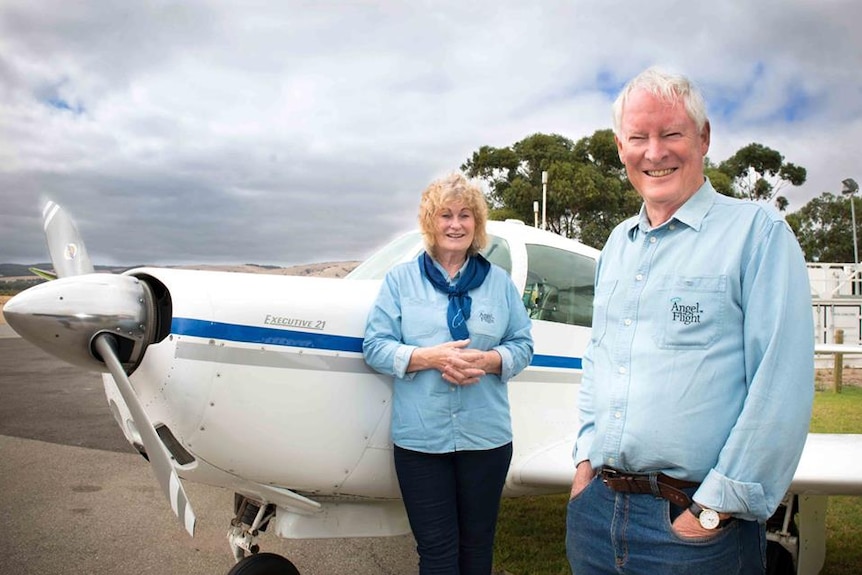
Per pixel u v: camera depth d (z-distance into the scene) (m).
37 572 3.28
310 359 2.21
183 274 2.20
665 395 1.42
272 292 2.22
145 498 4.50
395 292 2.19
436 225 2.13
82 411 7.64
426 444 2.08
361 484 2.35
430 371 2.09
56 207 2.94
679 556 1.40
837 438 2.90
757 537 1.45
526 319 2.27
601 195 27.42
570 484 2.68
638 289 1.50
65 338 1.93
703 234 1.45
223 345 2.11
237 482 2.29
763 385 1.31
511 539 3.85
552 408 2.94
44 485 4.79
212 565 3.41
